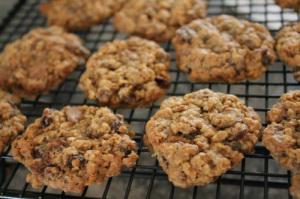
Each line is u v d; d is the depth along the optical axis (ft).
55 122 1.12
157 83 1.19
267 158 1.01
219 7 1.51
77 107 1.15
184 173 0.97
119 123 1.09
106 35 1.59
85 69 1.34
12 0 1.70
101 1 1.49
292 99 1.06
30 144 1.08
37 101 1.26
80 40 1.42
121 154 1.03
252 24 1.28
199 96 1.11
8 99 1.23
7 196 1.07
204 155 0.97
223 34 1.26
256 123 1.03
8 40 1.52
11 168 1.30
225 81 1.19
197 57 1.20
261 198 1.20
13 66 1.32
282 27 1.29
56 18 1.48
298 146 0.97
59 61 1.30
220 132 1.00
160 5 1.40
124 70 1.21
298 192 0.94
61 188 1.02
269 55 1.19
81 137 1.07
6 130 1.14
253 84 1.18
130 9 1.42
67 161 1.02
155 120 1.07
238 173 1.00
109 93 1.17
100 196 1.22
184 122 1.03
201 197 1.22
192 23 1.30
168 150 0.99
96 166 1.01
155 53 1.26
